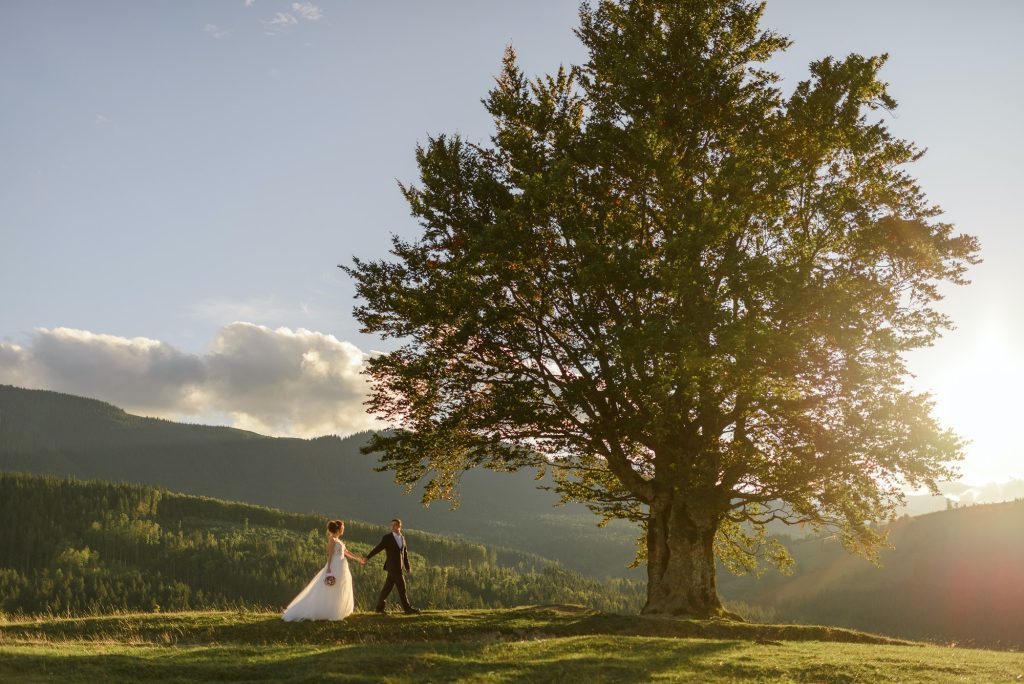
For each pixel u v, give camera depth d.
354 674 13.07
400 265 28.77
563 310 26.44
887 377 26.44
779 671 14.29
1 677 11.84
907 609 191.88
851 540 30.48
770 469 26.39
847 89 26.73
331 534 20.45
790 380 24.94
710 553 28.36
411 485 30.30
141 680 12.27
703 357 22.34
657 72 27.95
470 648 16.28
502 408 26.09
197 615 20.98
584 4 30.48
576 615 23.83
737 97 27.56
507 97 28.73
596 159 27.14
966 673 13.94
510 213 25.59
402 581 21.61
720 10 28.05
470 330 25.45
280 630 18.77
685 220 23.84
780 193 26.45
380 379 28.62
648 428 25.73
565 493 31.84
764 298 24.28
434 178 28.39
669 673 13.86
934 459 25.08
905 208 28.06
